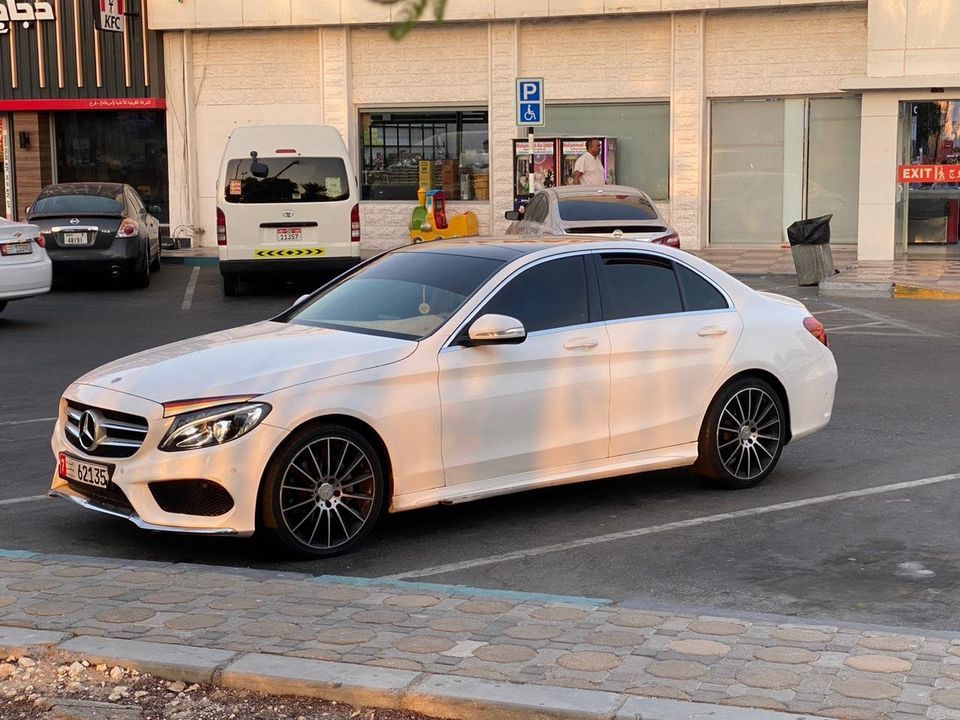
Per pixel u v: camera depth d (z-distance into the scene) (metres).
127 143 26.36
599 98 24.02
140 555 6.49
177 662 4.66
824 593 5.78
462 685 4.39
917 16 21.17
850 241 23.69
